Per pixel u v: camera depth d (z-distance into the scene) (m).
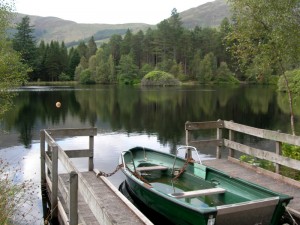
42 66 86.62
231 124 9.79
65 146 16.58
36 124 23.55
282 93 51.00
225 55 88.06
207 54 83.88
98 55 91.31
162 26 90.00
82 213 6.51
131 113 29.28
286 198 5.65
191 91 56.56
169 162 8.90
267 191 5.94
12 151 15.38
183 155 14.93
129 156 9.17
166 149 16.12
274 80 76.19
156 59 92.00
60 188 7.14
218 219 5.30
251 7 11.00
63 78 89.06
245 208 5.38
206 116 27.33
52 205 7.45
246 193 6.36
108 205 6.67
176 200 5.79
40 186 9.62
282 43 10.73
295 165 7.70
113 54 97.12
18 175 11.11
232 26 11.81
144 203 7.36
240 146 9.41
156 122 24.67
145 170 8.32
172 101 39.16
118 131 21.08
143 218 5.85
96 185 7.89
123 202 6.80
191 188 7.62
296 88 17.97
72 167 5.37
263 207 5.52
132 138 18.86
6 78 17.17
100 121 25.19
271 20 10.80
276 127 21.97
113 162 13.30
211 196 6.88
